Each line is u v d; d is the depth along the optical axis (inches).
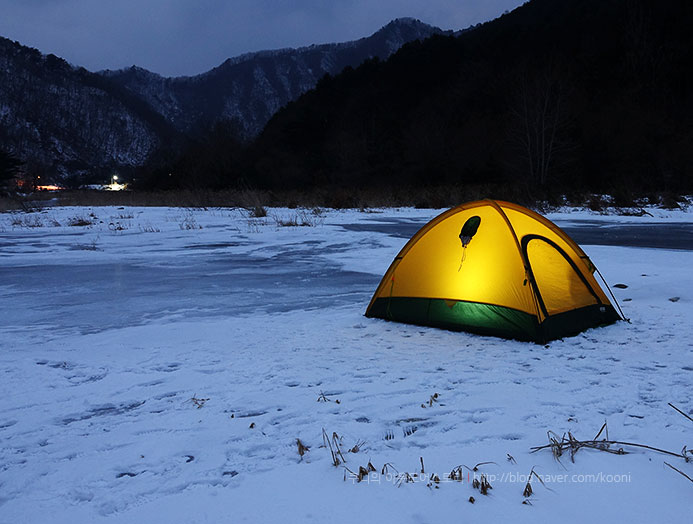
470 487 102.5
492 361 190.2
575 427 131.8
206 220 882.1
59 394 166.1
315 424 137.6
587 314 233.8
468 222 240.5
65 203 1438.2
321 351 206.1
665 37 2048.5
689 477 105.6
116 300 317.1
